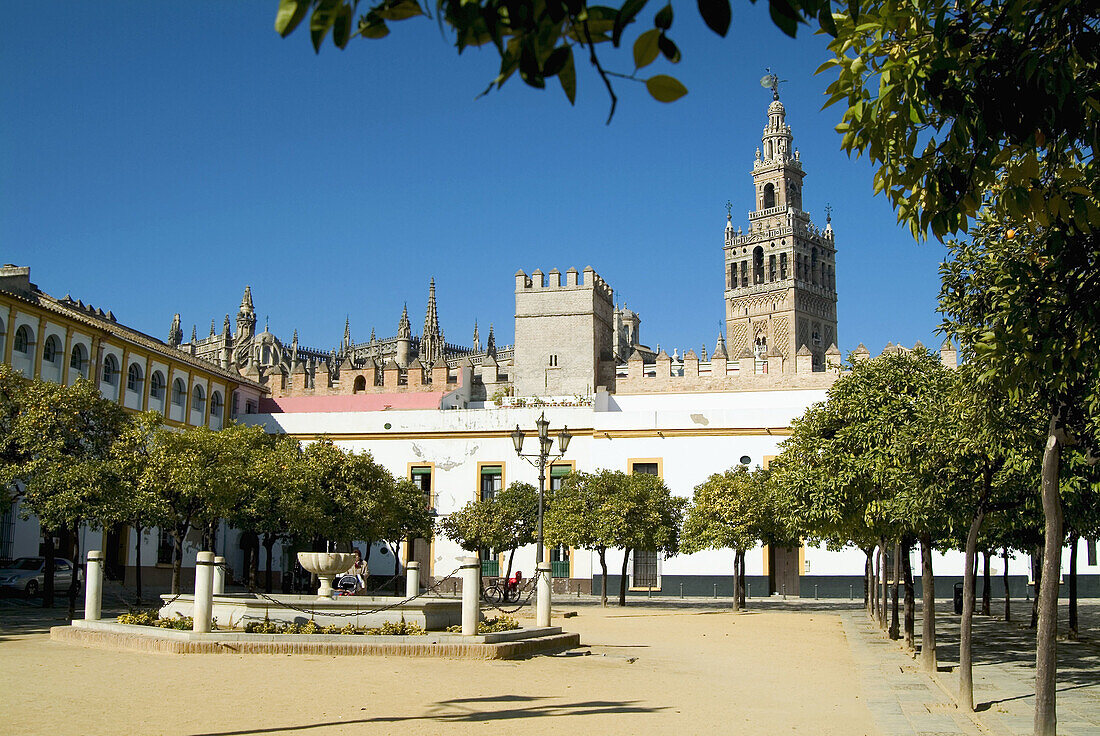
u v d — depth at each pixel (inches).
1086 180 336.2
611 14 162.6
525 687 625.6
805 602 1966.0
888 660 879.7
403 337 4618.6
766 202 5319.9
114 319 2235.5
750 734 484.1
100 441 1306.6
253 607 846.5
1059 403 514.0
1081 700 650.2
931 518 742.5
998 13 308.2
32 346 1673.2
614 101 163.0
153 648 763.4
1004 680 741.9
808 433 970.1
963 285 633.0
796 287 5039.4
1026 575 2042.3
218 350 4682.6
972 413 634.8
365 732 444.5
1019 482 692.7
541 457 1207.6
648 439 2192.4
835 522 952.9
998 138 302.2
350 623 836.6
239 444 1528.1
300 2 154.3
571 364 2810.0
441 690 595.2
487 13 155.7
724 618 1433.3
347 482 1750.7
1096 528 1008.9
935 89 298.7
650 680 697.6
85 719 461.1
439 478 2290.8
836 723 528.4
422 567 2240.4
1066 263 388.8
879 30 308.3
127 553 1893.5
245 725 455.8
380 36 167.9
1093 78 328.5
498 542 1878.7
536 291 2871.6
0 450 1242.6
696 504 1739.7
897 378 883.4
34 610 1261.1
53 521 1200.8
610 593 2139.5
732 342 5216.5
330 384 2714.1
